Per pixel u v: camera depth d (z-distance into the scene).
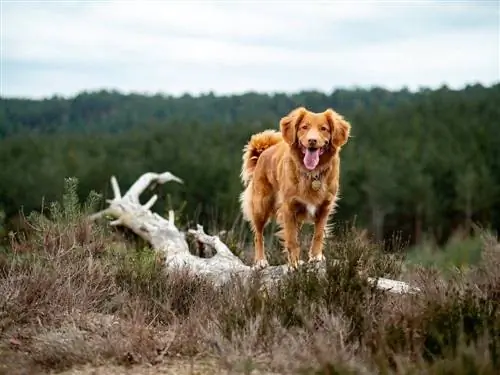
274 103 98.31
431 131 66.38
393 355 5.04
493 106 73.56
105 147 66.94
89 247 8.14
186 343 5.73
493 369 4.91
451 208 52.03
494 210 49.78
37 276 6.85
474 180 49.22
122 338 5.77
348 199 52.91
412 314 5.79
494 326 5.50
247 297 6.32
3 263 7.72
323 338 5.35
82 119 98.69
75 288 6.89
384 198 50.69
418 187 50.38
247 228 11.98
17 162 59.03
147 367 5.40
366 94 97.38
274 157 9.26
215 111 104.00
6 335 6.09
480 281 7.33
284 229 8.93
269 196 9.48
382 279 7.54
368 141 66.19
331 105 94.81
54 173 51.62
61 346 5.56
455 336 5.43
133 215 10.45
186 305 7.04
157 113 103.50
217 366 5.38
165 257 8.47
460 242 14.01
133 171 54.34
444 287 6.55
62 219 8.96
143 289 7.24
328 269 6.56
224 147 66.94
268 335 5.68
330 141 8.72
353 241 7.46
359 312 5.88
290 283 6.53
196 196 51.91
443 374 4.84
